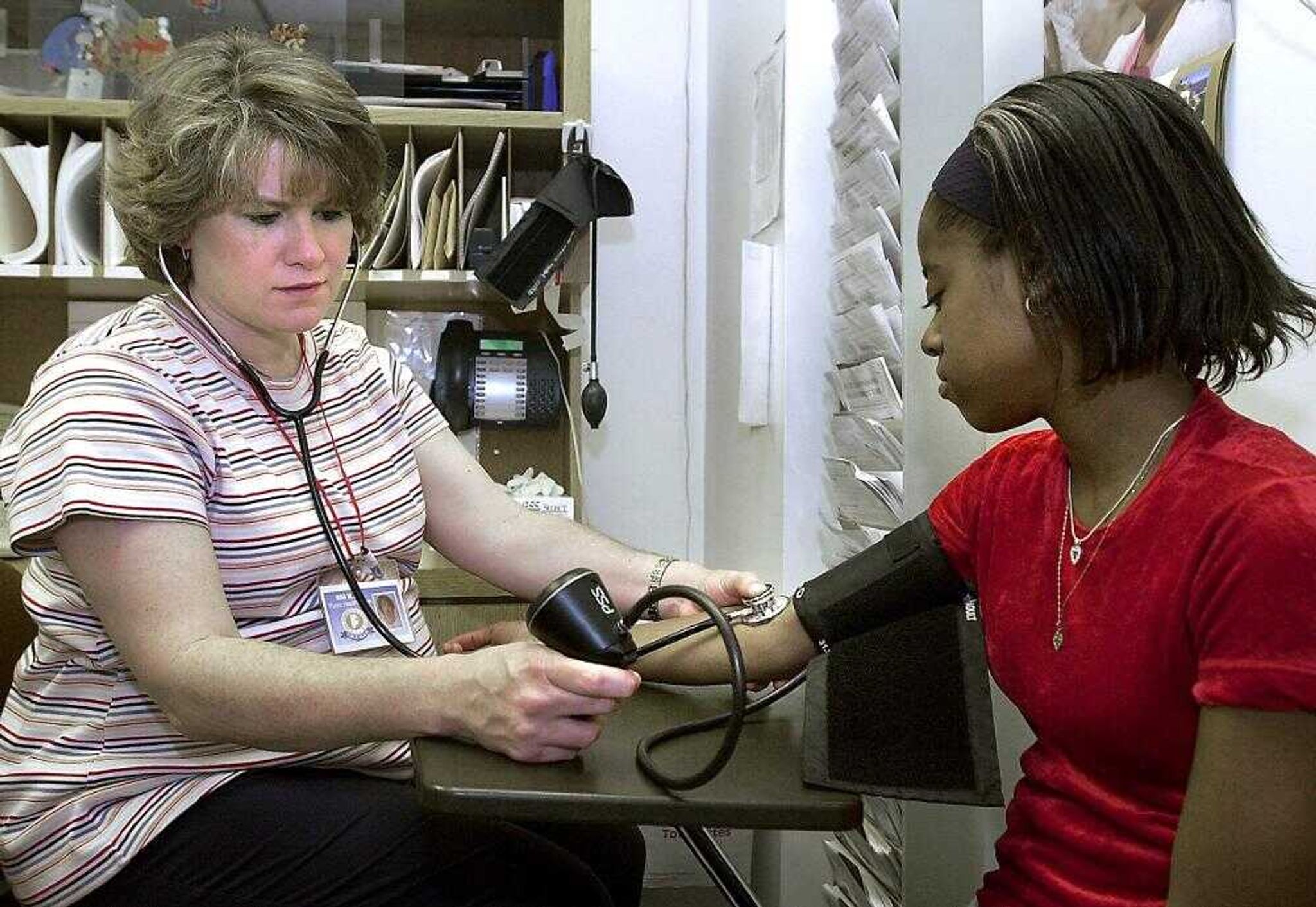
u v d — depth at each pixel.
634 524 2.37
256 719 0.75
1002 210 0.62
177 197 0.87
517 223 1.77
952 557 0.84
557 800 0.60
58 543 0.80
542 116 1.89
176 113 0.87
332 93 0.91
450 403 1.97
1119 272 0.60
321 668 0.75
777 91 1.72
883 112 1.35
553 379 2.00
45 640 0.90
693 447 2.38
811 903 1.68
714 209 2.26
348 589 0.95
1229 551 0.55
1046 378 0.65
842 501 1.54
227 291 0.90
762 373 1.75
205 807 0.84
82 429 0.80
